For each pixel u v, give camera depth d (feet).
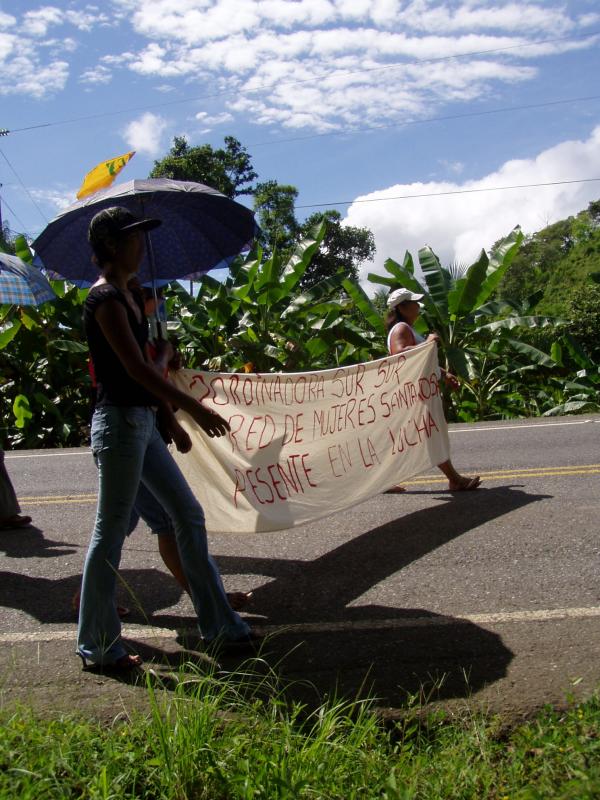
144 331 11.92
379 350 55.11
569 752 8.81
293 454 17.43
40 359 52.01
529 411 54.65
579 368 60.08
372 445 18.90
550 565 15.60
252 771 8.61
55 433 48.73
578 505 19.90
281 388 17.35
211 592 12.33
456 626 12.90
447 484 23.29
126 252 11.68
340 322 54.24
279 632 12.94
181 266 17.99
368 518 19.97
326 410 18.04
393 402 19.48
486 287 51.55
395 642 12.45
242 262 57.26
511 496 21.25
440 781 8.58
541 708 10.16
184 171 154.20
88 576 11.86
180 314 57.77
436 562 16.21
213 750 8.93
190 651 12.57
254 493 16.84
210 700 10.28
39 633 13.76
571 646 11.85
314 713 10.18
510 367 55.26
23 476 30.53
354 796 8.29
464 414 52.75
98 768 8.68
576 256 192.75
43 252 16.40
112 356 11.56
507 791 8.38
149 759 8.94
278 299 53.98
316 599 14.66
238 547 18.25
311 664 11.85
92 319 11.48
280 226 169.07
